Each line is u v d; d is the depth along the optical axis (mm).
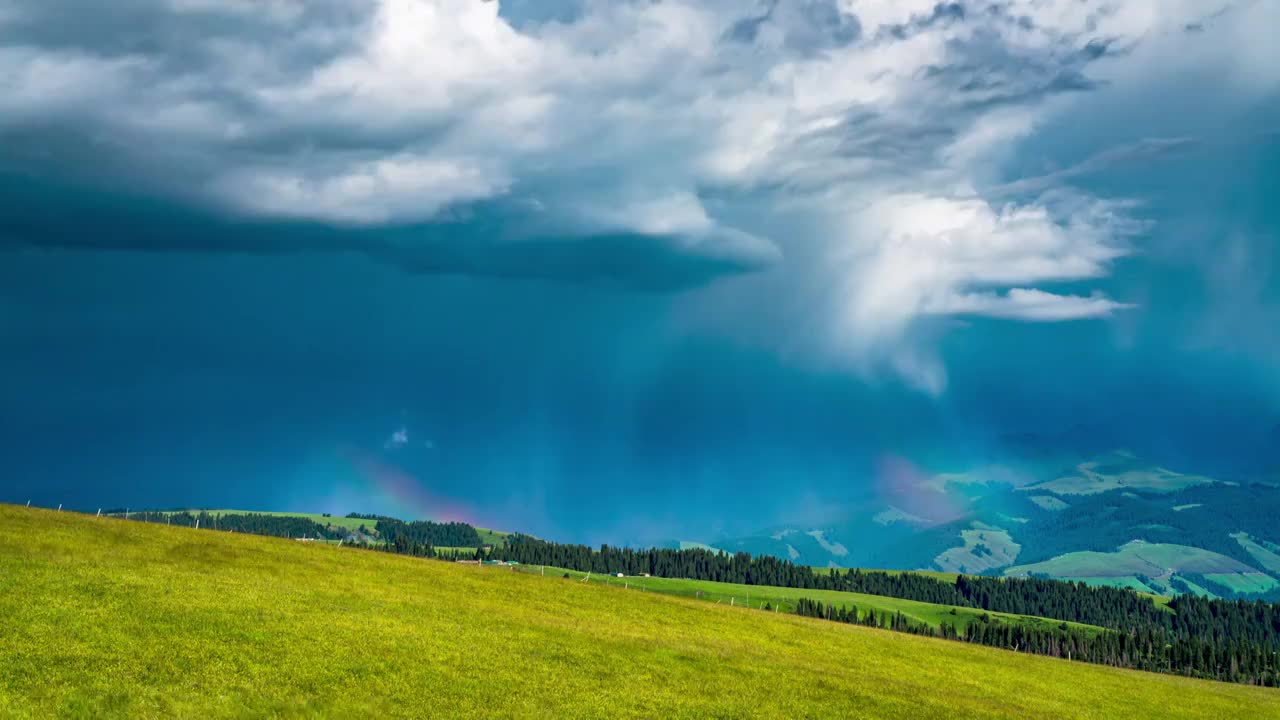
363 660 45875
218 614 49781
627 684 50062
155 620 46500
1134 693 76938
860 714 51406
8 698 33500
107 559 59750
